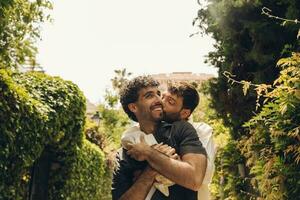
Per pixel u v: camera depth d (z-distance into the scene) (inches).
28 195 346.6
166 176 91.3
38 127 251.1
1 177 223.5
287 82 165.6
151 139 100.0
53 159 358.6
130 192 97.0
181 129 100.2
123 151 106.0
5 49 353.1
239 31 303.7
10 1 282.7
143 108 101.2
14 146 229.3
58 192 364.2
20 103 228.4
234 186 371.9
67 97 318.7
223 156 377.4
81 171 426.0
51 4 382.0
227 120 348.8
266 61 282.4
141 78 102.4
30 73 305.1
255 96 297.1
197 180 91.9
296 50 262.4
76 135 350.3
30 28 376.8
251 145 225.0
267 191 188.9
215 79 346.6
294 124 166.7
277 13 281.0
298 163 169.2
